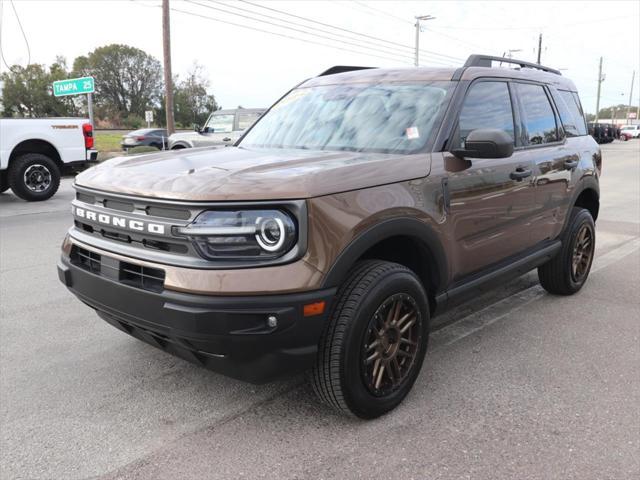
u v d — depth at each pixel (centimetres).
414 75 379
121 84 9200
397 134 338
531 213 411
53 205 1044
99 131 6191
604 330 425
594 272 595
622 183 1525
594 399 317
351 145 343
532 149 416
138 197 266
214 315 241
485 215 354
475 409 306
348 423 291
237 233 244
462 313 464
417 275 328
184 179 264
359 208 267
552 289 505
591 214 537
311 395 321
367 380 280
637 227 855
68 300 489
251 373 258
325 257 253
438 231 313
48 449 270
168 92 2650
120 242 281
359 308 268
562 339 407
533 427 288
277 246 246
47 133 1088
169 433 284
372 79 393
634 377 346
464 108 351
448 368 357
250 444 273
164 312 252
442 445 272
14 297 496
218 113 1631
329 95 397
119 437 280
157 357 373
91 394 323
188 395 322
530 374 349
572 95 514
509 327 431
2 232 784
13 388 330
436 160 317
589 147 509
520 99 414
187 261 250
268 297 244
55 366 360
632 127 7044
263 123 415
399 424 291
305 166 281
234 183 253
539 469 253
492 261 377
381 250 318
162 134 2727
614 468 254
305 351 256
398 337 296
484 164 350
